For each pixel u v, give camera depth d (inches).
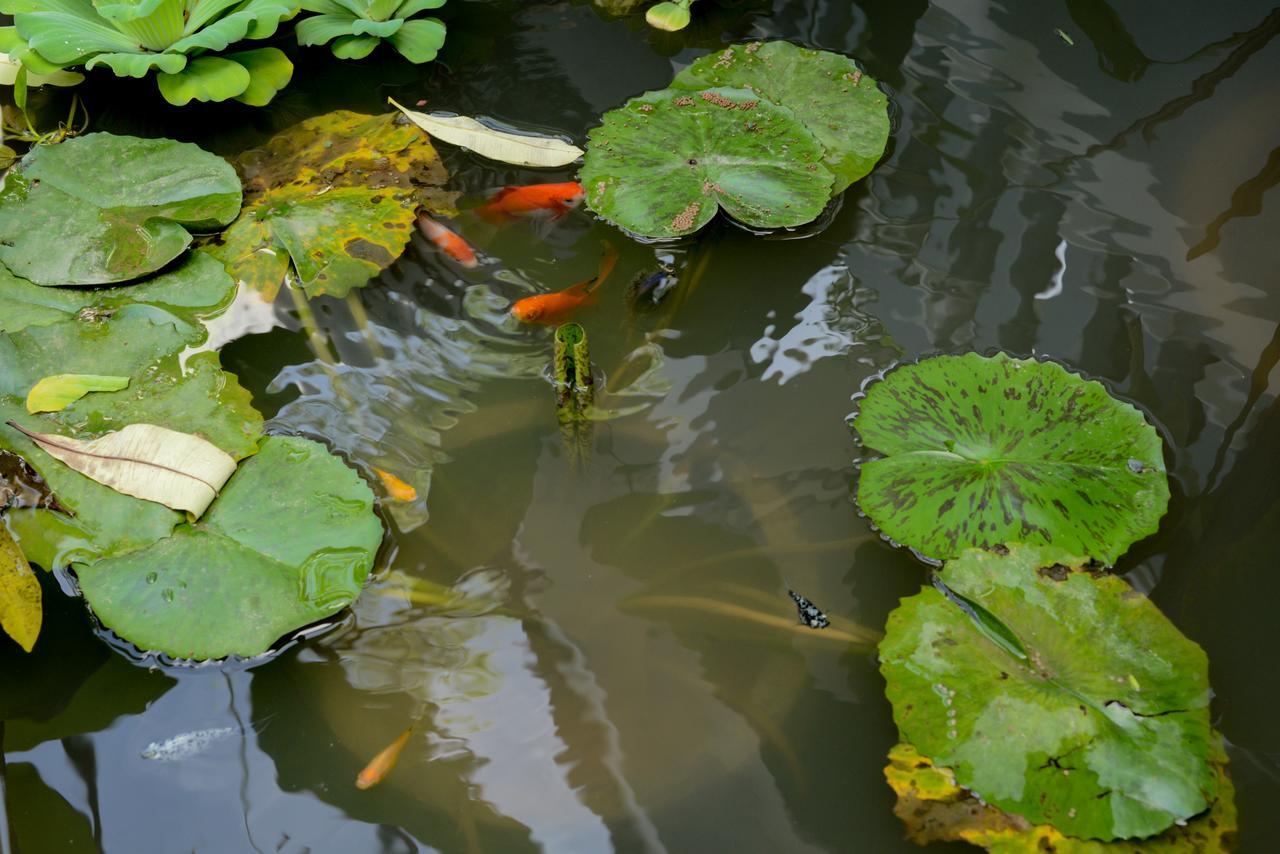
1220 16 108.5
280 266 99.5
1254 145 103.2
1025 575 90.4
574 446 95.9
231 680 91.0
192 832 88.4
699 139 102.7
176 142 102.7
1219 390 95.8
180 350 96.6
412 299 99.6
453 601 92.6
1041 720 87.8
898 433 94.3
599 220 102.0
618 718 90.4
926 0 110.3
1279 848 86.7
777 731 90.0
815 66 105.7
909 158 103.5
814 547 93.5
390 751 89.6
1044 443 93.4
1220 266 99.3
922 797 87.3
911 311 98.7
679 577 93.0
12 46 106.0
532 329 98.8
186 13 108.1
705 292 99.7
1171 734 87.6
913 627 90.0
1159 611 90.1
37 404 94.5
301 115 106.9
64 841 88.2
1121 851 86.1
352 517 92.9
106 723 90.2
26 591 91.1
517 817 88.7
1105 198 101.7
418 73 108.6
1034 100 105.4
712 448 95.7
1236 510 93.0
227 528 92.4
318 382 97.1
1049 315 98.3
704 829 88.5
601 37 110.1
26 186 100.7
